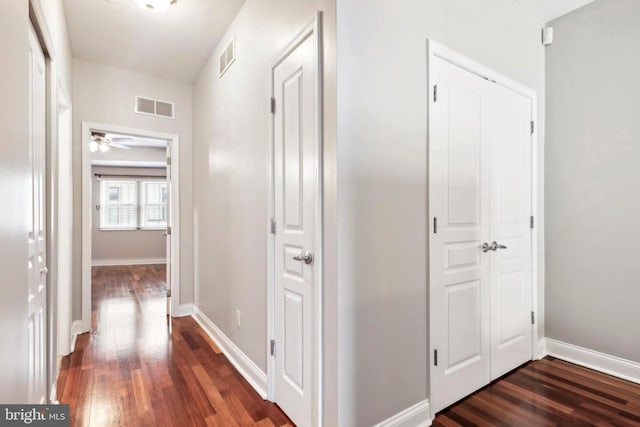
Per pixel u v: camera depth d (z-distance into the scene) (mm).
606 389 2115
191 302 3795
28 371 1410
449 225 1947
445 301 1912
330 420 1486
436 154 1862
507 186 2355
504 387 2145
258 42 2199
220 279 2898
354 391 1495
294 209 1784
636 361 2217
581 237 2482
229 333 2678
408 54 1727
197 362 2539
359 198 1522
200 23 2676
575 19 2508
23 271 1205
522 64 2463
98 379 2258
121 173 7379
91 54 3133
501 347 2283
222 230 2871
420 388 1765
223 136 2852
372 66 1571
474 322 2088
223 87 2844
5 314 1012
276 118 1971
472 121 2090
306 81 1663
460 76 2014
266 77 2086
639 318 2211
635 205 2232
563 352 2570
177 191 3734
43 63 1817
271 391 1991
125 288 5074
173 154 3736
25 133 1218
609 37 2340
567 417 1818
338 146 1452
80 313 3193
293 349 1786
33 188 1582
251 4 2299
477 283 2117
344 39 1475
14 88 1093
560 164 2598
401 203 1692
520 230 2461
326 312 1522
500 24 2285
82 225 3219
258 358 2172
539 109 2629
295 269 1771
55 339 1995
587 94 2449
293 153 1791
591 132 2432
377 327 1583
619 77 2299
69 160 2803
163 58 3225
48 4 1738
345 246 1473
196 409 1909
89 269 3250
